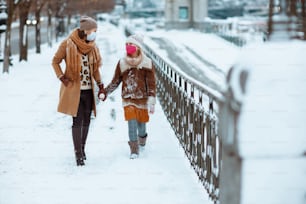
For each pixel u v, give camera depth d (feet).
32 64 82.69
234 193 12.46
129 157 24.11
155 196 18.70
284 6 13.19
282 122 12.05
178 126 27.48
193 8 205.16
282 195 12.55
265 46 12.60
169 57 98.63
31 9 109.19
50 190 19.60
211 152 17.87
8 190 19.61
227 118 12.04
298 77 12.12
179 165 22.71
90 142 27.22
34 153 25.11
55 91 48.21
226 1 264.93
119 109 36.96
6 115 35.68
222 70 81.61
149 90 24.29
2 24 80.48
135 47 23.77
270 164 12.55
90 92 23.24
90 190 19.54
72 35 22.54
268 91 12.03
